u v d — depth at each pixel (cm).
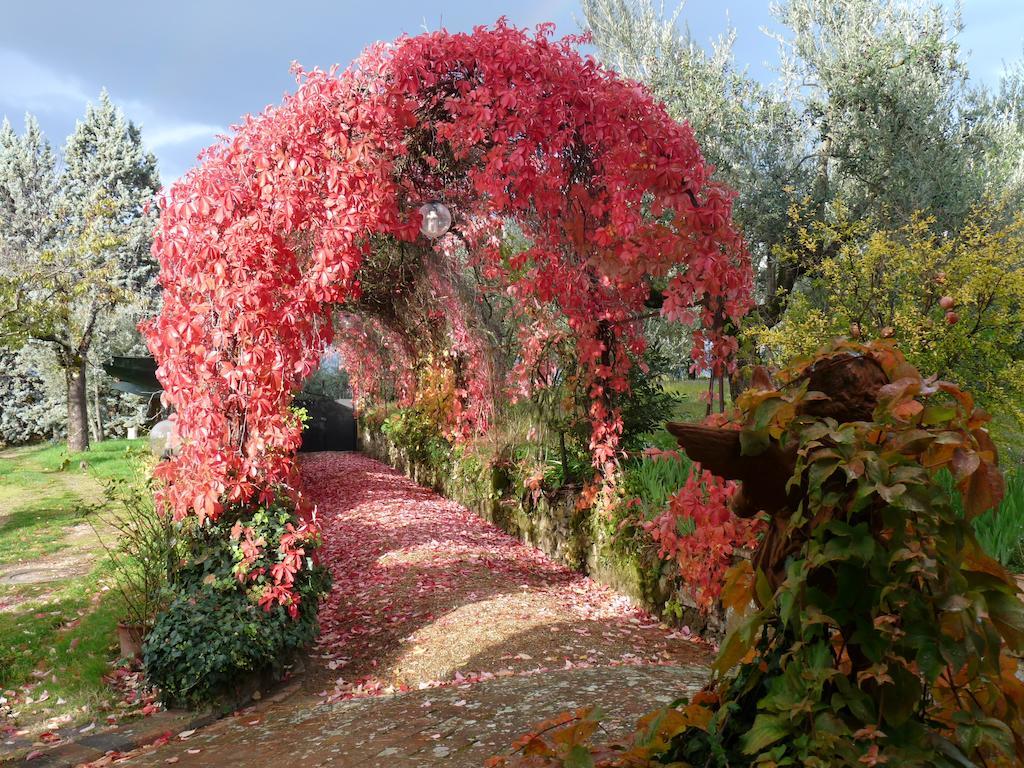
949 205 811
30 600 706
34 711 466
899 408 134
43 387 2919
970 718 130
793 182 900
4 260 1978
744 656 158
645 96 527
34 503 1294
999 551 393
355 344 1709
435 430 1294
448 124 517
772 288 949
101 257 2316
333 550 896
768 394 143
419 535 930
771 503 153
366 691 477
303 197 488
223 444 500
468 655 523
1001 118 1030
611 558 679
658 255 540
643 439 792
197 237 490
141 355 2602
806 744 132
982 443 137
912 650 130
